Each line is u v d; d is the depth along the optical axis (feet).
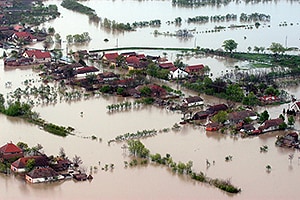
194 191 481.05
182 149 566.36
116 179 499.51
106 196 469.98
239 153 561.02
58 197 467.93
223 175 510.58
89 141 581.12
